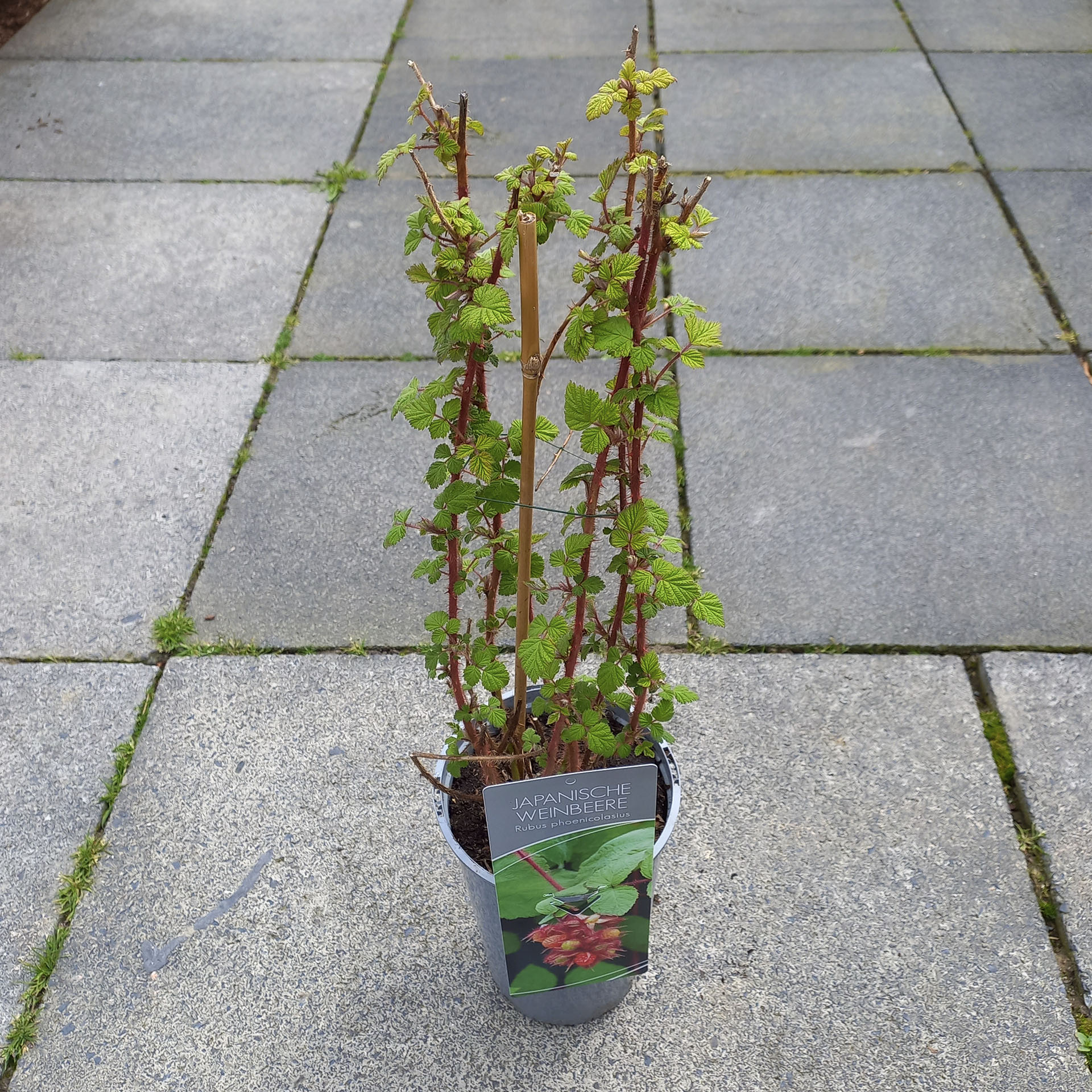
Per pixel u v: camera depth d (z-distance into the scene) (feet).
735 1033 6.97
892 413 11.82
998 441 11.40
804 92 17.97
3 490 11.11
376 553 10.40
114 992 7.26
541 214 4.61
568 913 5.93
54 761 8.66
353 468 11.34
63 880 7.87
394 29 20.48
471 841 6.64
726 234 14.71
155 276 14.17
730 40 19.77
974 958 7.26
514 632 9.48
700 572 10.12
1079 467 11.05
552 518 10.83
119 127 17.47
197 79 18.81
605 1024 7.05
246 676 9.29
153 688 9.21
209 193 15.84
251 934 7.55
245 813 8.27
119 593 10.04
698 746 8.64
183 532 10.65
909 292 13.56
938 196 15.29
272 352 12.91
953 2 20.85
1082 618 9.50
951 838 7.95
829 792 8.29
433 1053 6.95
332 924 7.60
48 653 9.51
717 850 7.94
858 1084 6.70
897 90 17.90
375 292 13.89
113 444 11.66
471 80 18.57
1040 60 18.63
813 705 8.93
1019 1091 6.61
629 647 6.03
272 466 11.39
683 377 12.46
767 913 7.56
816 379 12.34
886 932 7.42
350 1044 6.99
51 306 13.66
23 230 15.07
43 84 18.71
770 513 10.71
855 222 14.84
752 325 13.15
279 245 14.76
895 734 8.68
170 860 7.98
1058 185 15.35
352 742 8.75
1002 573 9.96
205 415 12.03
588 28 20.33
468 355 5.20
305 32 20.38
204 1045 7.00
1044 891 7.63
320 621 9.75
